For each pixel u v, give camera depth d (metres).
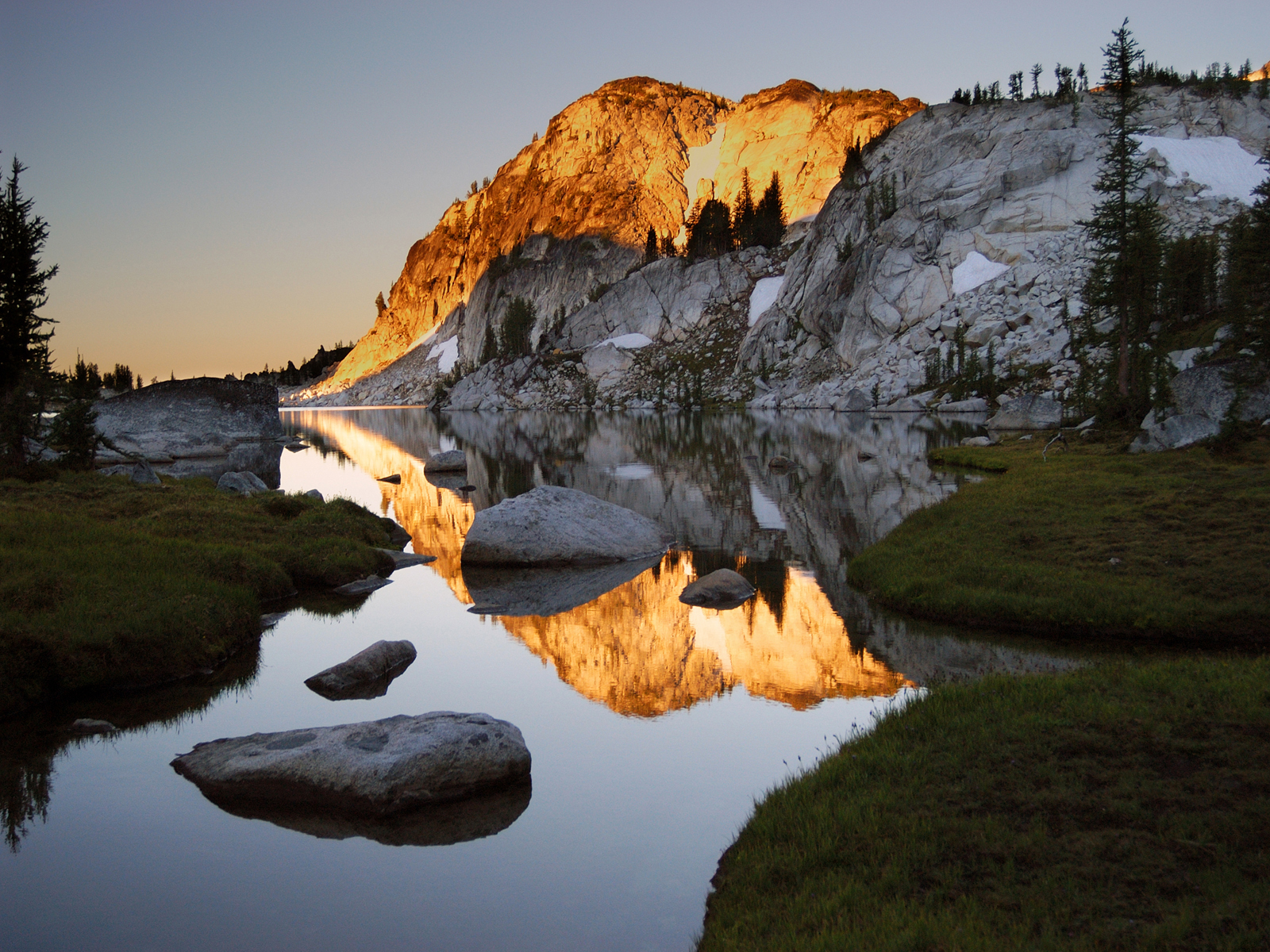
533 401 185.62
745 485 43.09
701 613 20.28
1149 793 8.68
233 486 40.56
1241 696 10.55
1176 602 16.44
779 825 9.41
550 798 11.34
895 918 7.15
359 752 11.45
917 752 10.43
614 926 8.48
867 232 150.88
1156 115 139.62
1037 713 10.90
